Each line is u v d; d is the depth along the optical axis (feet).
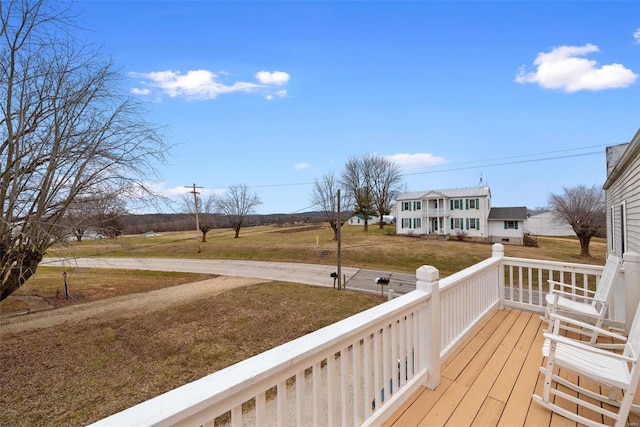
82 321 36.01
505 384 8.07
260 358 3.86
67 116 26.43
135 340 30.27
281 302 40.29
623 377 6.45
